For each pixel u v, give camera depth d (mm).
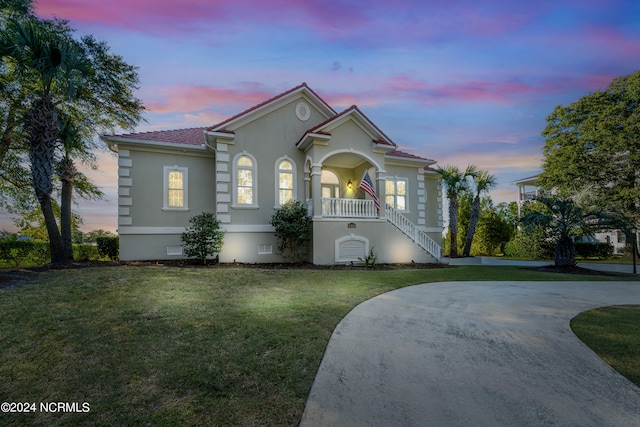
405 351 4680
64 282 8570
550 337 5289
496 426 2840
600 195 18281
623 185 23734
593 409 3148
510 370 4055
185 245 15219
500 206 41094
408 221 18266
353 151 16234
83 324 5551
